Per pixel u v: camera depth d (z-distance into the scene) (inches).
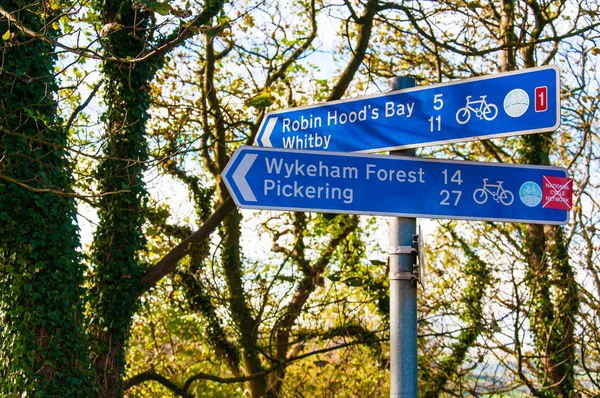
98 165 447.2
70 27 282.4
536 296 455.5
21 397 382.0
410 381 114.3
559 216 124.7
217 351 585.0
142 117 445.1
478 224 475.2
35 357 386.9
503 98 122.3
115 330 455.5
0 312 388.5
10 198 374.3
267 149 118.4
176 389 516.1
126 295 456.4
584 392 422.0
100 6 442.6
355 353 547.2
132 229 459.2
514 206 123.3
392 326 117.1
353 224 566.3
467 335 448.1
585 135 430.6
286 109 136.8
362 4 490.3
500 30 536.1
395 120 128.2
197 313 577.3
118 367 454.3
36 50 375.6
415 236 120.0
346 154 121.0
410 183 122.0
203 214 624.4
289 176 118.7
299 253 558.9
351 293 488.1
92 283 456.8
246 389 586.2
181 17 224.7
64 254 399.5
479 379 429.7
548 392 441.7
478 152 613.9
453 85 125.6
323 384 548.4
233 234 577.3
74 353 400.8
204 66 560.7
